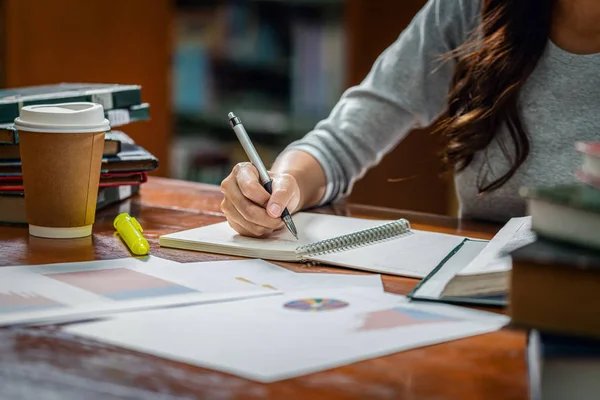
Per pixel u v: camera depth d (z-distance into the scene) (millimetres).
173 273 929
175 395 603
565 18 1371
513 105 1386
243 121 3428
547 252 616
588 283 590
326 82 3367
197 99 3449
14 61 2750
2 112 1197
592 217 616
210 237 1075
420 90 1537
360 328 742
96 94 1314
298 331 733
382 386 625
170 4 3002
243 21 3449
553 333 605
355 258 998
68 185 1072
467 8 1496
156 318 766
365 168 1507
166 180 1642
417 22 1565
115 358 671
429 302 828
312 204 1353
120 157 1291
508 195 1455
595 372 561
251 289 867
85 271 928
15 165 1177
